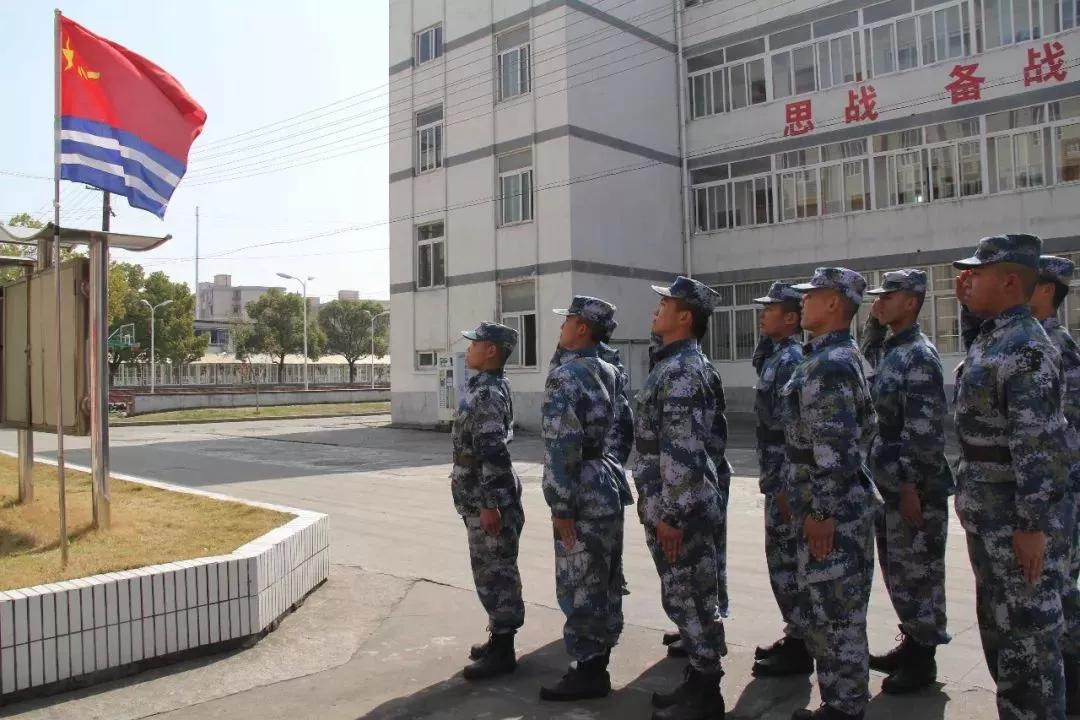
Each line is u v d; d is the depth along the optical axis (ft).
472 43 64.80
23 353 21.76
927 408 12.70
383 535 24.61
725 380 66.08
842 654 10.82
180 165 20.67
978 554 10.26
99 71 19.19
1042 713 9.72
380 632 15.57
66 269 19.11
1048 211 51.70
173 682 13.03
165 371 184.34
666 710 11.47
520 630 15.79
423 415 69.26
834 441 10.82
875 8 58.59
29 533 17.67
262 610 14.98
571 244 58.80
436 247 68.64
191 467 43.50
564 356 13.47
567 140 58.90
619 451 14.89
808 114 61.67
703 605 11.64
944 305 55.83
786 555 13.51
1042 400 9.48
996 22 53.72
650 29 65.67
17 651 12.10
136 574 13.39
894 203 57.98
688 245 67.26
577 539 12.54
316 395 123.13
